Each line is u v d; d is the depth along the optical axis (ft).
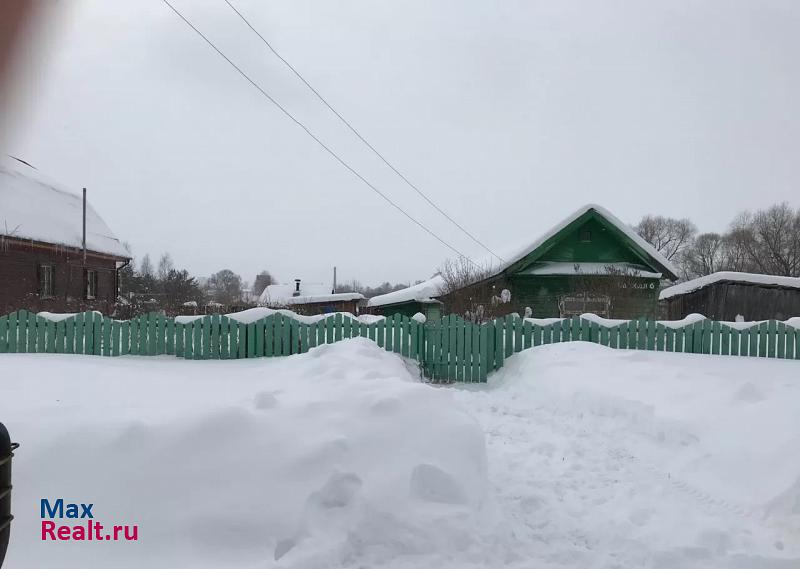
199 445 11.01
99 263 76.13
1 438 7.33
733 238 199.31
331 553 9.41
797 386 20.65
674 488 14.21
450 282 61.57
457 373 32.65
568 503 13.24
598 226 61.52
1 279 56.44
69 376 20.84
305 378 19.36
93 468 10.53
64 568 9.01
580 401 22.21
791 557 10.59
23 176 71.67
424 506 10.71
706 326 33.55
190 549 9.43
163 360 30.14
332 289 157.48
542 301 59.47
